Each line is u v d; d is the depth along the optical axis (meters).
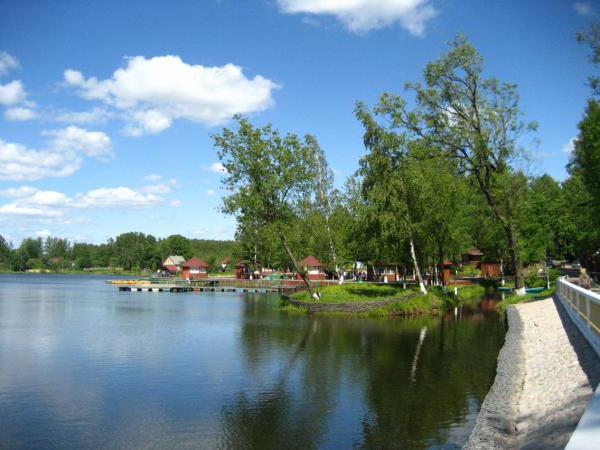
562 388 12.05
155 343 25.00
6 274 181.75
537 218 53.59
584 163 45.06
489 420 10.98
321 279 84.56
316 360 20.41
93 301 54.41
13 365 19.70
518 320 26.64
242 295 67.00
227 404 14.36
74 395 15.34
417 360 20.17
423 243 47.41
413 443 11.15
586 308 17.52
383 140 41.44
